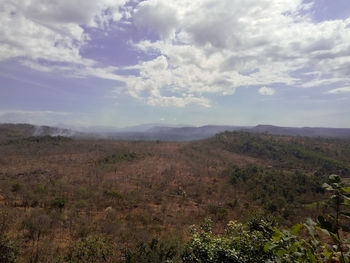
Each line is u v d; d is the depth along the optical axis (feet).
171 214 76.18
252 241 9.14
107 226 49.78
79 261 28.19
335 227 4.05
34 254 31.76
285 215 67.10
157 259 19.63
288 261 4.55
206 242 9.61
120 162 208.74
